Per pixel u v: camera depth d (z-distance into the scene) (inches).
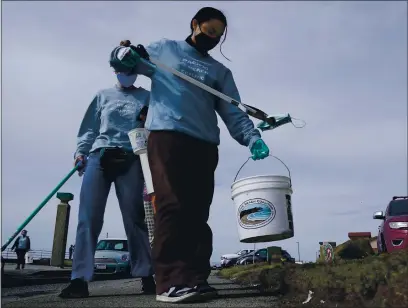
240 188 128.0
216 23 131.8
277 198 125.3
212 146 129.6
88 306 109.8
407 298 85.0
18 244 476.7
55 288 191.8
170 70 126.3
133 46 128.3
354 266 114.0
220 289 156.9
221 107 136.6
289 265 152.3
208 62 134.7
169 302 111.4
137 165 160.2
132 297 133.9
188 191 120.2
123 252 431.5
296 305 103.1
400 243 297.0
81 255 145.1
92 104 167.5
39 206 145.5
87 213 150.0
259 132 133.2
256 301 113.3
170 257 115.0
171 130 121.9
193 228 118.6
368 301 91.7
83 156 162.6
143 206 160.1
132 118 162.9
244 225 126.3
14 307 110.6
